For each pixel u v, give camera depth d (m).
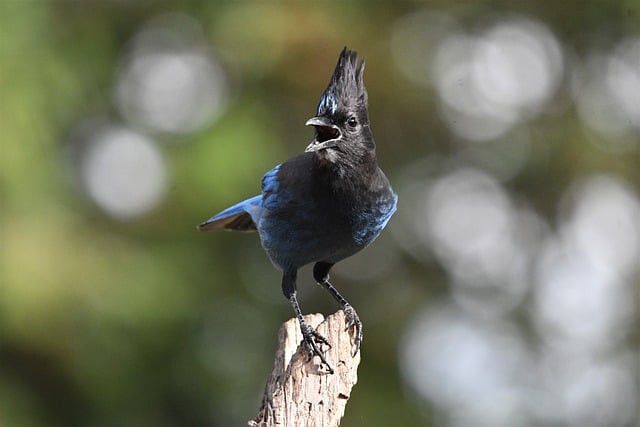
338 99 7.98
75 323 13.16
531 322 16.08
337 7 15.07
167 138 14.87
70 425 13.84
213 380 14.55
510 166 16.23
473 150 16.17
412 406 14.95
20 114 13.02
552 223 16.28
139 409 14.09
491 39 16.28
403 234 16.08
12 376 13.44
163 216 14.20
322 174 7.97
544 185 16.17
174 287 13.87
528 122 16.11
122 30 15.48
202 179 13.90
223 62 15.11
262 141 14.27
